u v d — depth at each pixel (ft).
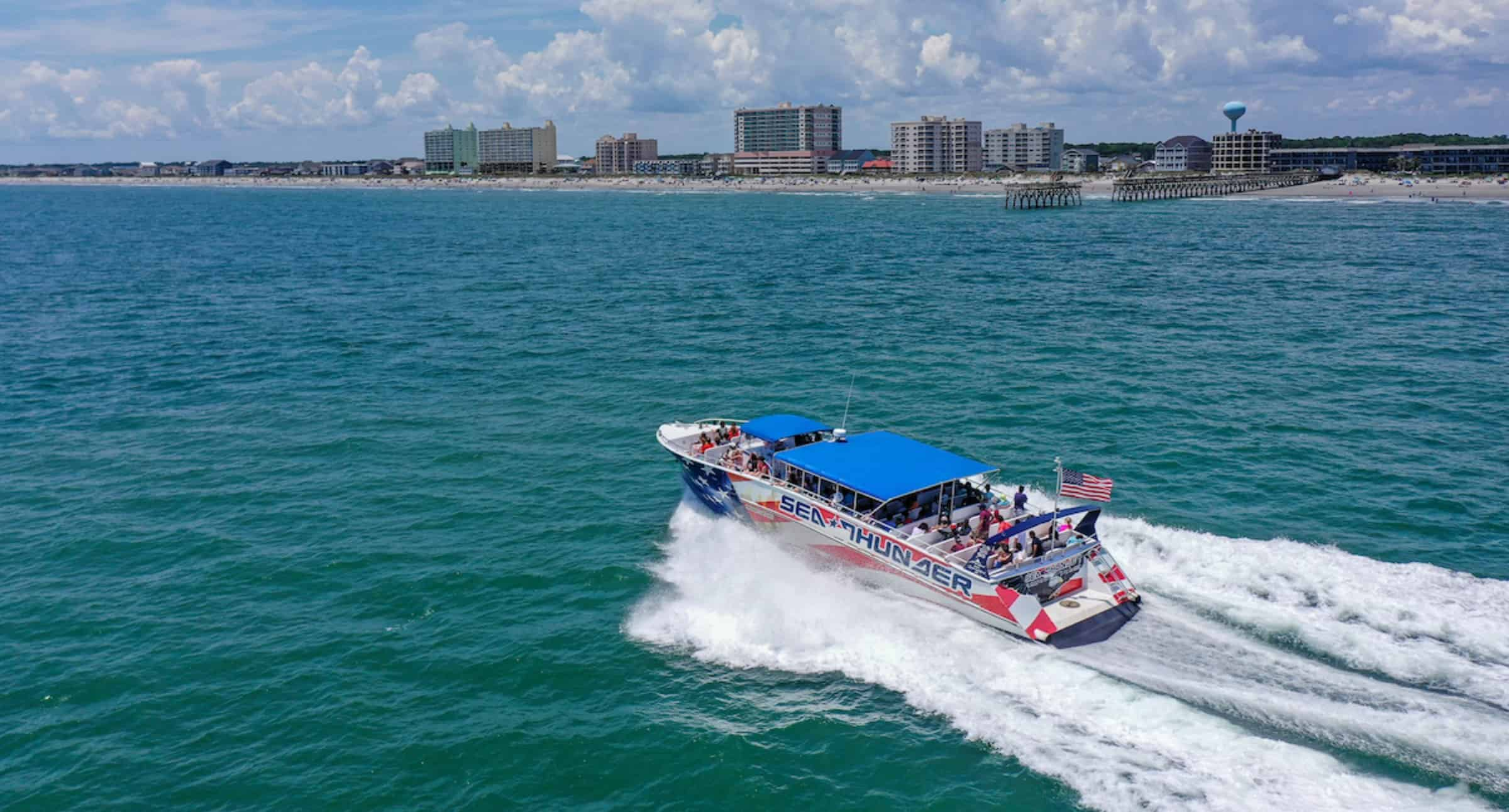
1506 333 168.76
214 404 132.87
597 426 120.88
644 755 57.31
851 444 83.30
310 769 57.16
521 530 89.92
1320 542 82.17
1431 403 125.18
